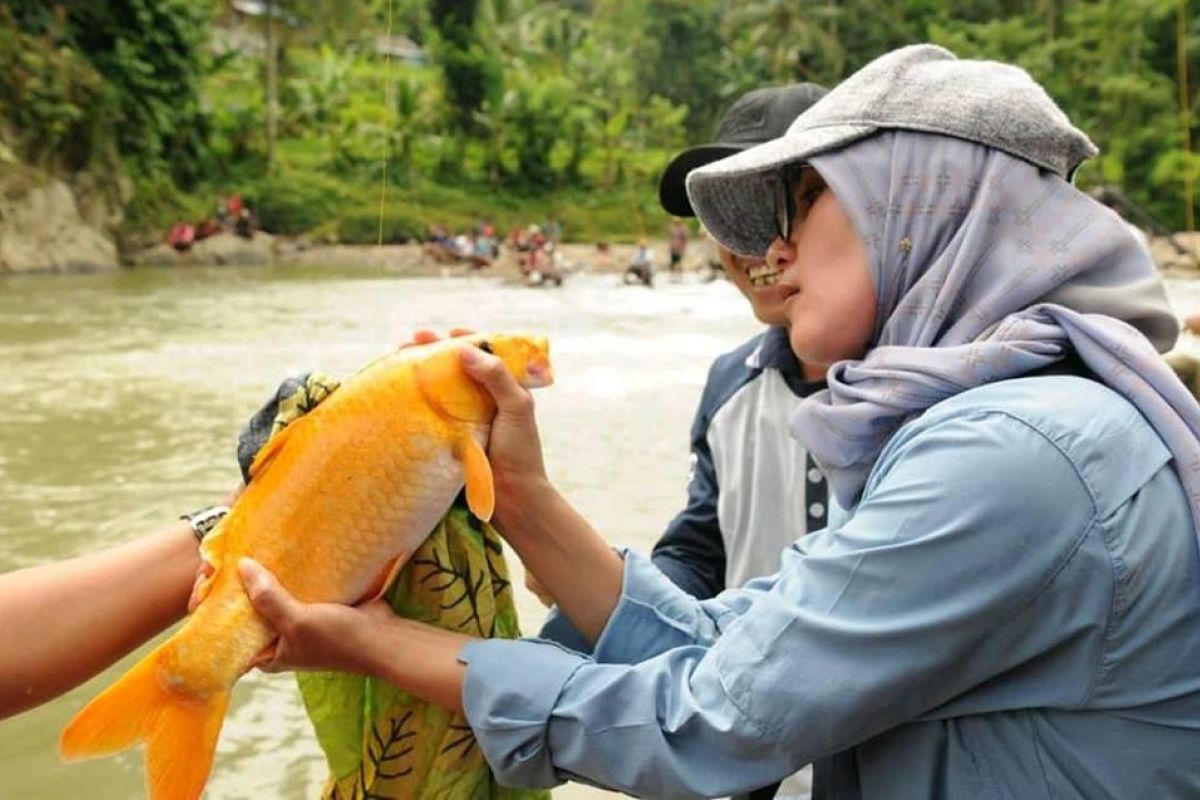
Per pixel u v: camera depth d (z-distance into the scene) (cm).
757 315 229
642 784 131
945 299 133
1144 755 121
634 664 151
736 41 4259
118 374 941
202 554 139
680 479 600
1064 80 4000
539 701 134
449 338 145
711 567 255
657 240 3644
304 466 137
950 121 135
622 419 759
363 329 1303
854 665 122
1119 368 127
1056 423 121
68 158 2484
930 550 120
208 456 652
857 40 4153
